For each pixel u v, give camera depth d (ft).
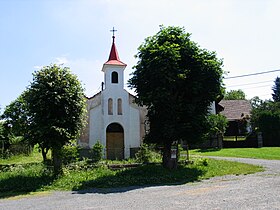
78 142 91.71
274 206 27.91
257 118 126.62
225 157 85.66
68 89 54.34
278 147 110.11
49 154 98.22
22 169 56.39
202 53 62.34
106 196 39.11
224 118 120.78
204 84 60.95
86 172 57.36
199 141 61.41
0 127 85.35
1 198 40.78
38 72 54.85
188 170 59.52
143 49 62.34
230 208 28.02
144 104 62.13
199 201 31.94
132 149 94.43
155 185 47.75
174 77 57.67
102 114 94.84
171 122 58.75
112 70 98.07
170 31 64.28
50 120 52.39
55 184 48.39
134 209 29.84
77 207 32.53
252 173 53.93
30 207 33.83
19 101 81.00
